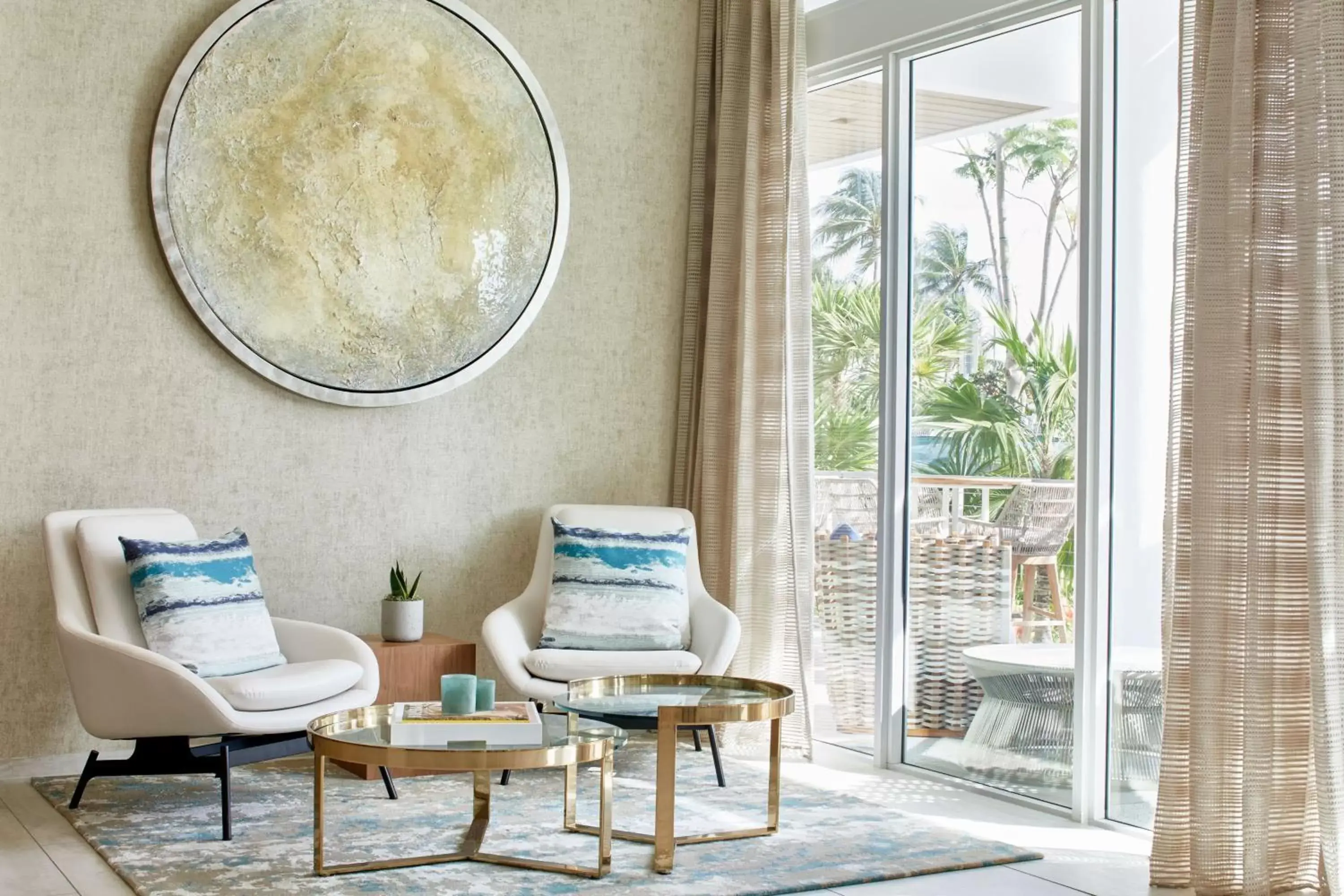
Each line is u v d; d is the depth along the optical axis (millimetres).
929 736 4258
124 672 3305
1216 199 3133
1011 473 3992
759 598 4660
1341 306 2898
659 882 2975
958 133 4234
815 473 4758
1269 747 2998
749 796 3865
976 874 3148
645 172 5082
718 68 5094
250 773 4078
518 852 3186
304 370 4359
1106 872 3205
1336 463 2906
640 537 4445
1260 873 2980
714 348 4902
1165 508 3256
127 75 4094
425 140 4570
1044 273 3906
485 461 4758
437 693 4215
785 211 4621
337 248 4410
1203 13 3193
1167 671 3205
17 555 3932
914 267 4395
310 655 3859
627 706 3207
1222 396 3105
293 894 2832
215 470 4250
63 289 3994
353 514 4504
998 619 4008
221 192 4199
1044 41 3938
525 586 4828
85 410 4031
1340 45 2910
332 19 4402
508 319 4746
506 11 4797
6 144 3906
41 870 3018
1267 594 3014
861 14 4555
